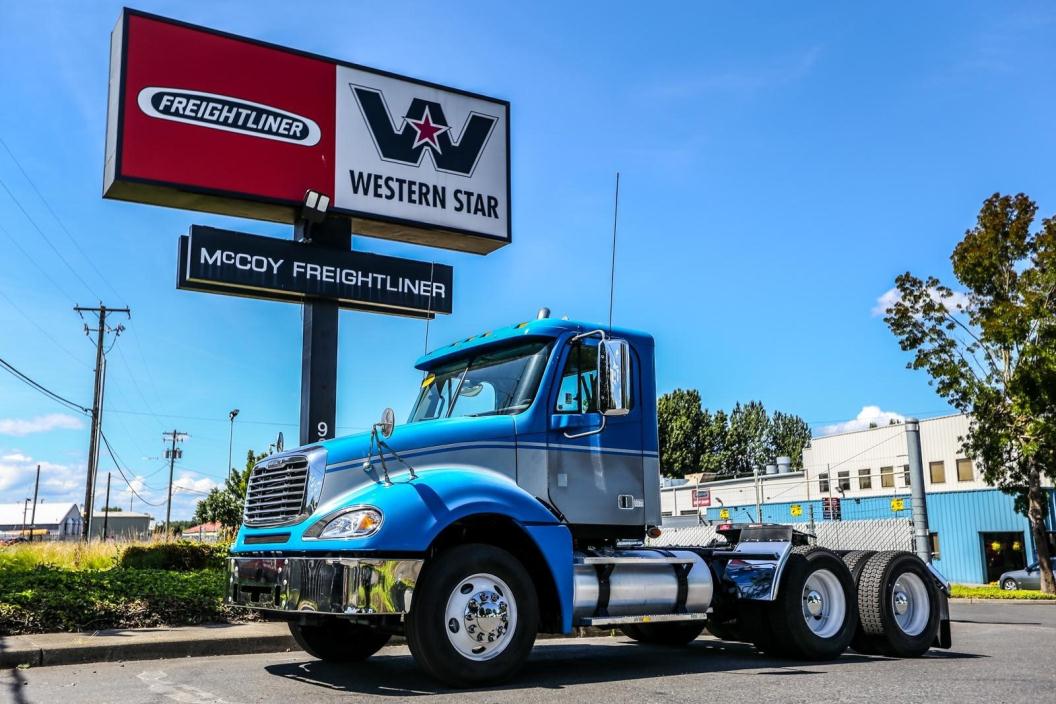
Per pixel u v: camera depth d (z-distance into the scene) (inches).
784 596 335.0
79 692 247.6
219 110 529.3
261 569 270.4
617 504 310.3
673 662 325.7
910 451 782.5
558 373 306.8
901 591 362.3
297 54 560.7
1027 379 1056.8
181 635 347.9
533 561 282.8
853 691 249.9
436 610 249.6
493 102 633.0
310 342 544.7
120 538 954.7
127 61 508.1
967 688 256.7
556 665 314.8
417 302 578.2
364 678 275.6
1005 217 1100.5
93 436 1854.1
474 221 607.8
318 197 533.0
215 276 508.4
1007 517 1569.9
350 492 269.1
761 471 2352.4
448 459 282.5
